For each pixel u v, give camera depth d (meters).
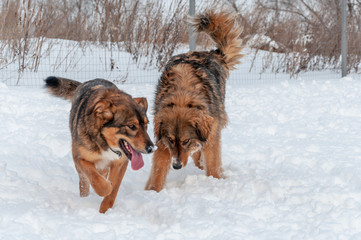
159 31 12.84
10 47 11.61
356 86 11.08
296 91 10.57
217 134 5.26
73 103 5.07
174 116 4.66
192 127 4.67
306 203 4.32
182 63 5.40
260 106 9.05
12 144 5.79
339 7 15.44
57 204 4.22
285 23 15.38
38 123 7.00
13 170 4.98
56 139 6.19
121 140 4.09
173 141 4.69
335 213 3.97
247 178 5.07
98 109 3.95
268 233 3.56
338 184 4.86
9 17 11.15
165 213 4.00
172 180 5.33
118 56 12.52
